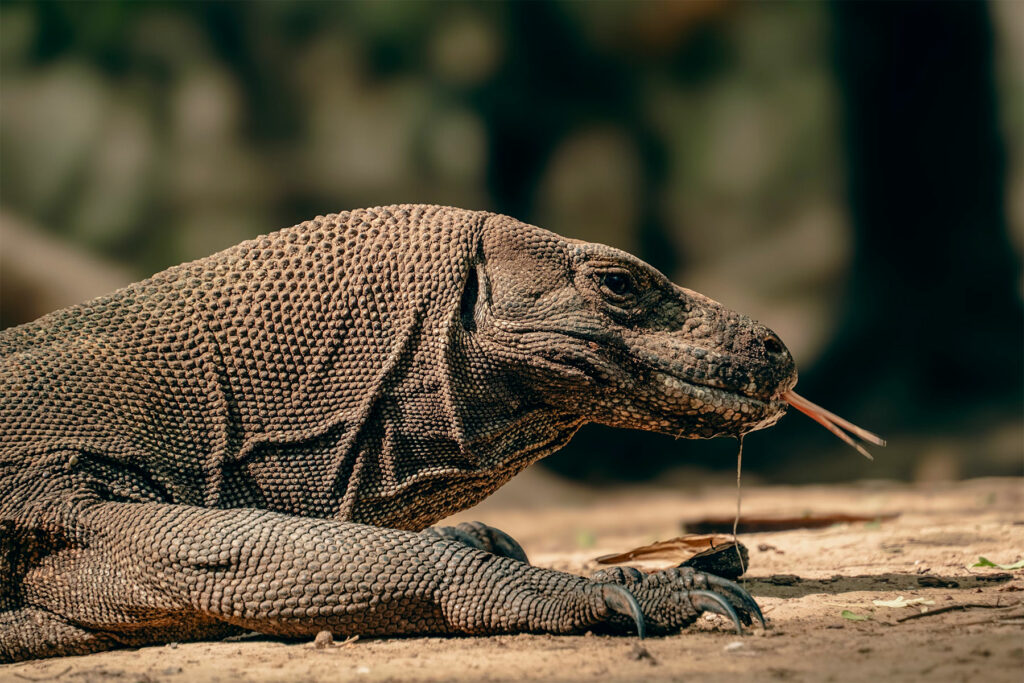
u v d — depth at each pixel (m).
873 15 41.31
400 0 39.34
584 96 42.69
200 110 37.72
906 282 40.62
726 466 37.06
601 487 35.25
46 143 36.62
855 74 41.84
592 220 42.91
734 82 44.22
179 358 8.02
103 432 7.68
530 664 6.29
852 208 41.94
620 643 6.77
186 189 37.31
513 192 41.59
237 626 7.39
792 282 43.47
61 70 37.12
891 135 41.12
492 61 40.56
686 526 15.08
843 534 12.81
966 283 39.84
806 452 37.06
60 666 6.99
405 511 8.44
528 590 7.05
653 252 44.28
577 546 15.60
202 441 7.97
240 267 8.36
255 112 38.31
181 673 6.41
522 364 8.26
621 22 42.22
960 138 40.19
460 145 39.75
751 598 7.02
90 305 8.23
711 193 44.56
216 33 38.09
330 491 8.13
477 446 8.39
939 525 13.14
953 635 6.62
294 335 8.19
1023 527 11.99
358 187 38.84
